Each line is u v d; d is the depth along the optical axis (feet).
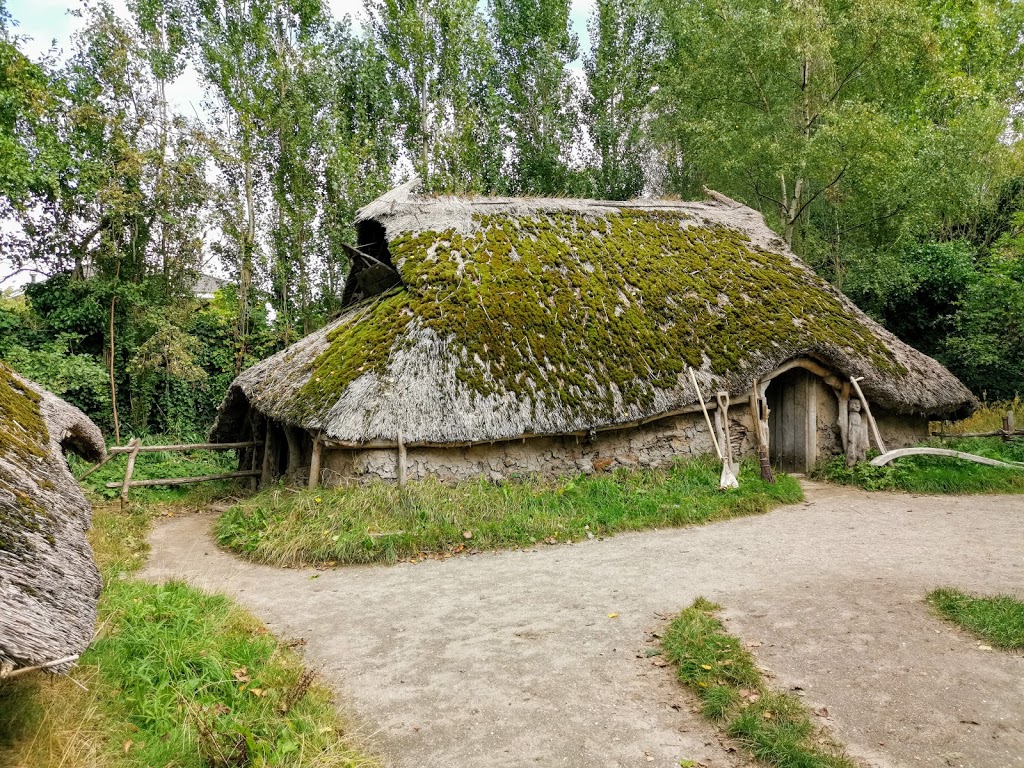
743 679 13.07
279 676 13.50
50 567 9.56
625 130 73.15
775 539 23.54
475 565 21.97
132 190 48.32
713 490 29.19
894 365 36.19
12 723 9.79
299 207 59.26
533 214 38.29
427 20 62.44
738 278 38.06
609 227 38.86
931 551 21.42
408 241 34.50
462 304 30.50
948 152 50.65
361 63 64.85
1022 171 67.72
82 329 49.96
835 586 18.26
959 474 32.17
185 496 35.53
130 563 22.00
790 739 10.93
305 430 30.17
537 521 25.02
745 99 54.49
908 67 54.75
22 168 40.98
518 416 27.76
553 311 32.12
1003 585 17.85
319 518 24.79
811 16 48.21
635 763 10.87
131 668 12.43
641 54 72.54
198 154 53.01
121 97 49.52
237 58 57.06
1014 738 11.00
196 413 55.93
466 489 26.94
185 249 53.26
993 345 45.19
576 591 18.95
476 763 11.01
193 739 10.61
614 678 13.73
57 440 18.04
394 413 26.48
